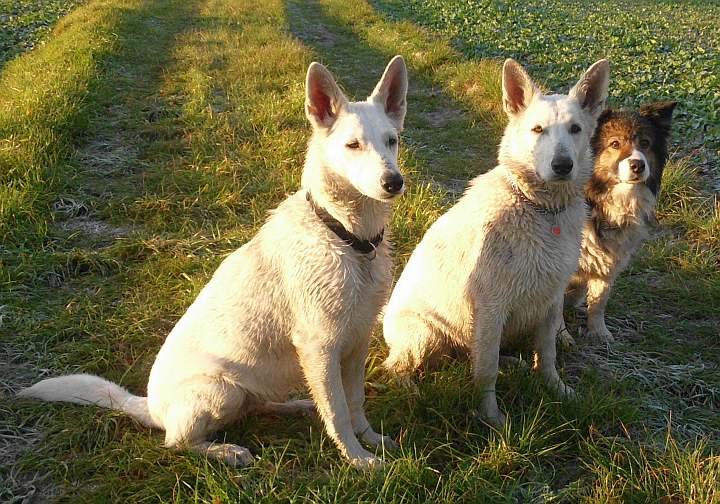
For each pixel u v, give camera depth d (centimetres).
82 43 649
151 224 320
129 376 238
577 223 223
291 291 204
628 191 246
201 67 634
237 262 213
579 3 1234
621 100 481
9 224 300
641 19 992
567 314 272
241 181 363
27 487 203
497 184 224
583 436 214
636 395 232
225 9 1063
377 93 214
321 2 1188
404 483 197
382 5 1090
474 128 460
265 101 499
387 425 220
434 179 378
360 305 205
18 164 339
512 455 203
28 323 254
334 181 203
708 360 248
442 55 630
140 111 493
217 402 206
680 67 578
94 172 373
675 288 279
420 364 239
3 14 980
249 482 199
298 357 211
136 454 207
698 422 222
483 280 220
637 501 195
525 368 233
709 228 311
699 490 192
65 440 212
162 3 1099
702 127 415
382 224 208
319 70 206
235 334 207
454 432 217
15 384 233
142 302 267
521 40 724
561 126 218
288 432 218
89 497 199
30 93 448
